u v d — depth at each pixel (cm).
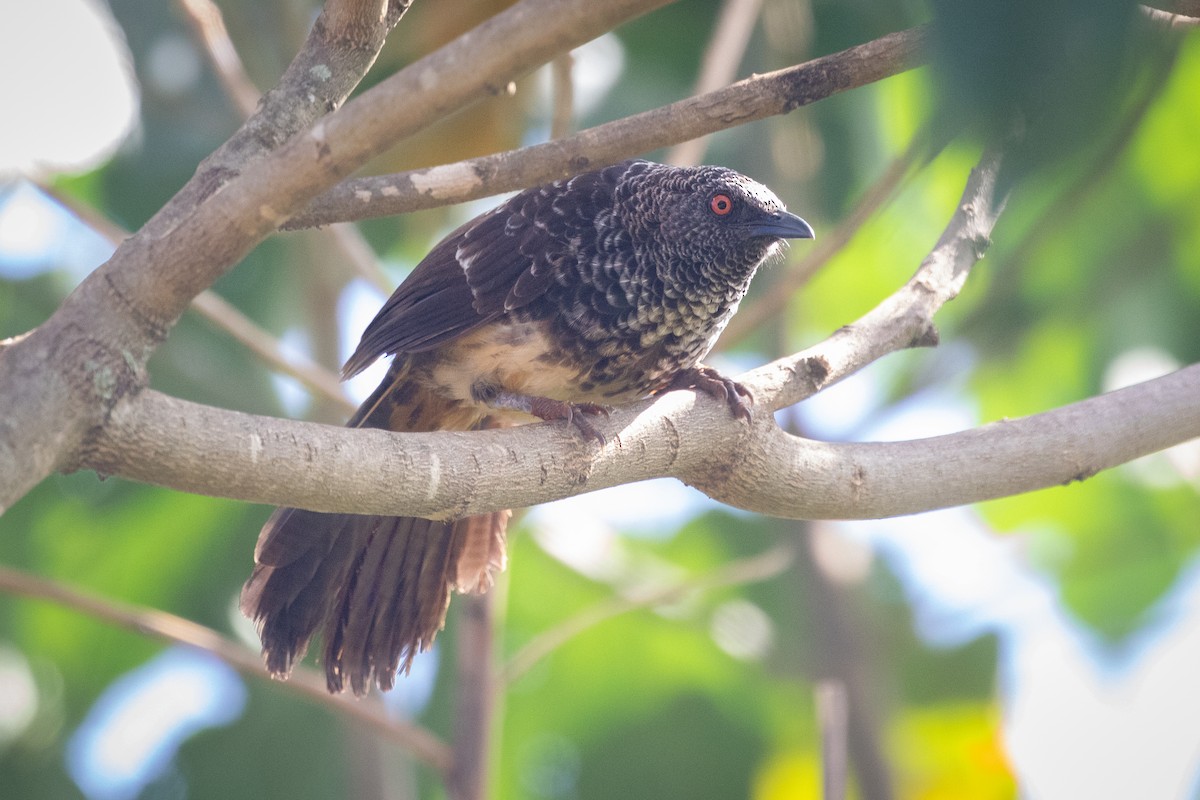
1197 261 1360
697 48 1332
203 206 552
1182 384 804
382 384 947
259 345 1017
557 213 926
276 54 1298
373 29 651
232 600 1422
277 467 595
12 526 1397
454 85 522
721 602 1448
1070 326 1404
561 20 506
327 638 883
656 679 1482
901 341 830
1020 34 350
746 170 1329
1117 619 1535
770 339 1389
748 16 1123
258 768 1388
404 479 641
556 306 915
